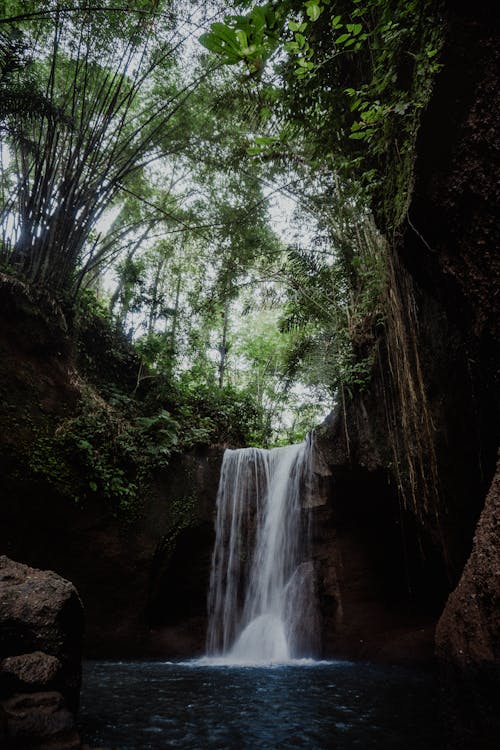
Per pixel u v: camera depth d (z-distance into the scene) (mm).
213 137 10000
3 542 6316
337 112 4125
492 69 2543
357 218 5363
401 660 6434
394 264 4406
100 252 9812
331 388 7219
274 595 8023
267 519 8617
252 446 11523
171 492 8133
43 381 7156
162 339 10344
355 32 3061
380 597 7328
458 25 2568
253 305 9336
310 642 7320
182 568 8211
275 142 3260
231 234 10664
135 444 7934
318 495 7676
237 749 2938
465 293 2916
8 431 6465
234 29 1907
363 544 7500
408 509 5898
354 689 4754
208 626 8016
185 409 9875
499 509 2357
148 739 3096
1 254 7496
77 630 3279
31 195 7301
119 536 7328
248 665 6555
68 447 7031
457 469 4570
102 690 4586
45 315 7297
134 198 12102
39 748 2395
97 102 7520
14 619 2916
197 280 12375
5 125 6688
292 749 2959
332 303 7113
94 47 7480
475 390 3963
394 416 5773
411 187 2980
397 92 3121
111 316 10719
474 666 2232
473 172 2701
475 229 2771
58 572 6789
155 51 8102
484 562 2334
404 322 4508
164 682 5098
